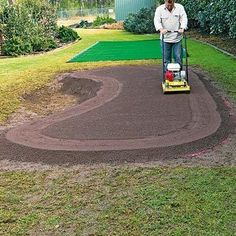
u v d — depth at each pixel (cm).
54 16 1995
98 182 442
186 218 362
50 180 455
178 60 827
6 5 1725
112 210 383
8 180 461
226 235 336
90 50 1533
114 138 559
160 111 663
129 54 1353
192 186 417
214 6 1511
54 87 974
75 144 548
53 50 1656
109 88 843
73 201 405
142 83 866
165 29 805
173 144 526
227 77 896
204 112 646
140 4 3078
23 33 1652
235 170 450
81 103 766
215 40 1563
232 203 383
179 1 2130
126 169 468
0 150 549
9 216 383
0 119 707
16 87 943
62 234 352
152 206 385
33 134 601
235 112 646
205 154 496
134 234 345
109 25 2898
